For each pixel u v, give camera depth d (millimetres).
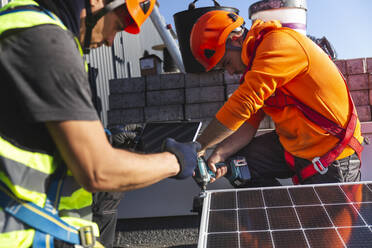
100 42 1169
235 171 2432
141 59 5418
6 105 878
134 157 979
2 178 909
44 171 939
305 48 1938
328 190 1597
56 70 837
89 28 1075
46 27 872
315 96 1993
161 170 1047
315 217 1345
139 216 3084
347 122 2053
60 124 846
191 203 3020
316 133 2053
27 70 830
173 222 3029
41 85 829
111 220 1947
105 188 929
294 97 2072
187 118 3883
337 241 1161
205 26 2268
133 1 1140
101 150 886
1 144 888
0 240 897
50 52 842
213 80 3900
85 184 910
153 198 3064
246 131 2578
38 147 920
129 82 4035
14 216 915
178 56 5246
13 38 849
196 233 2781
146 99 4023
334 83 1989
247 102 1914
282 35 1946
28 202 931
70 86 854
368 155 2932
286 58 1891
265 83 1886
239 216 1419
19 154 903
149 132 2449
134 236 2773
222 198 1635
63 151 877
